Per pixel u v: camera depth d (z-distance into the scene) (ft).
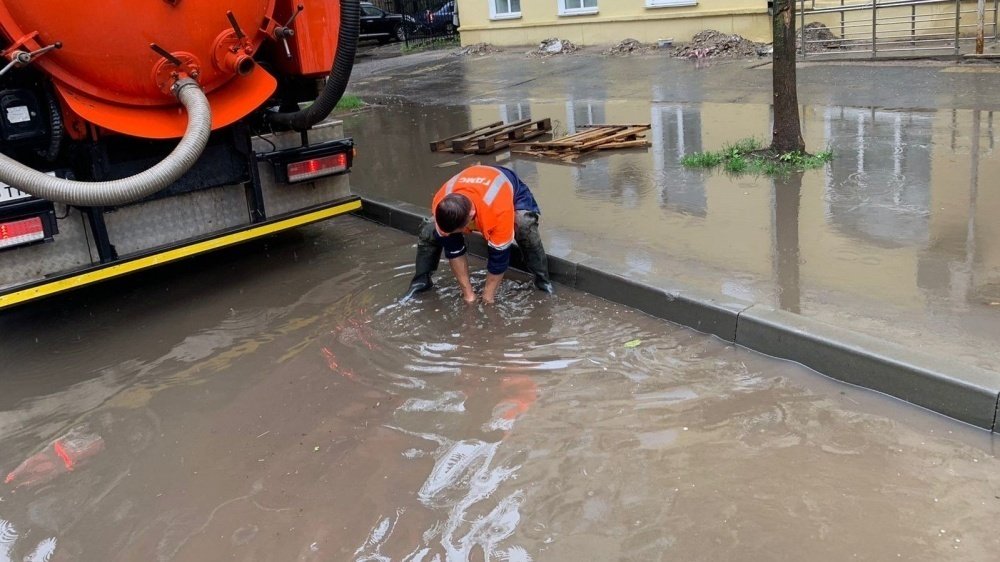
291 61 18.48
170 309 17.87
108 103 15.42
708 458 10.87
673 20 51.42
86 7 14.29
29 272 15.48
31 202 14.79
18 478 12.03
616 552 9.30
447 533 9.91
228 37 16.15
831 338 12.50
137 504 11.14
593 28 56.08
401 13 77.56
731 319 13.85
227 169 17.80
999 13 41.96
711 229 18.24
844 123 27.43
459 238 16.06
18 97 14.52
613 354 13.99
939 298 13.56
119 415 13.60
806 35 45.44
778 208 19.27
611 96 38.52
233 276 19.66
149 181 13.89
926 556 8.77
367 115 40.91
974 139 23.48
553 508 10.18
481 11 62.80
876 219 17.78
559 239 18.49
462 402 12.91
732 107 32.48
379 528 10.11
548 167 25.76
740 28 48.60
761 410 11.87
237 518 10.60
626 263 16.56
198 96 15.34
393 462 11.51
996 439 10.68
